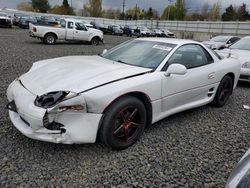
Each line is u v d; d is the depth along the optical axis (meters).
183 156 3.27
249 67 6.90
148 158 3.15
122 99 3.14
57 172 2.77
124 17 84.25
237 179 1.88
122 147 3.25
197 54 4.44
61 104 2.75
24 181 2.59
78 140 2.89
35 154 3.05
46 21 17.47
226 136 3.94
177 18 84.94
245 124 4.47
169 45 4.14
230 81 5.21
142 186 2.66
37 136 2.87
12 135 3.42
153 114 3.59
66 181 2.64
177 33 50.19
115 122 3.11
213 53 4.84
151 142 3.54
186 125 4.21
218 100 5.05
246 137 3.96
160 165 3.03
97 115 2.94
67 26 16.95
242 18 79.94
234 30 42.00
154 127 4.02
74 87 2.92
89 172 2.81
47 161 2.94
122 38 30.66
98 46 17.80
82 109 2.85
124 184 2.67
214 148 3.54
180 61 4.04
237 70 5.30
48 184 2.58
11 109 3.22
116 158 3.10
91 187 2.59
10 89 3.38
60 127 2.83
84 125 2.89
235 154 3.42
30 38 19.12
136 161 3.07
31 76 3.44
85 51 13.77
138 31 39.88
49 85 3.04
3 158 2.93
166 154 3.28
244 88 7.11
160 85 3.55
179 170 2.97
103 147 3.30
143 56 3.97
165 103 3.73
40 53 11.53
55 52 12.38
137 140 3.51
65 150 3.17
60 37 16.80
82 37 17.73
